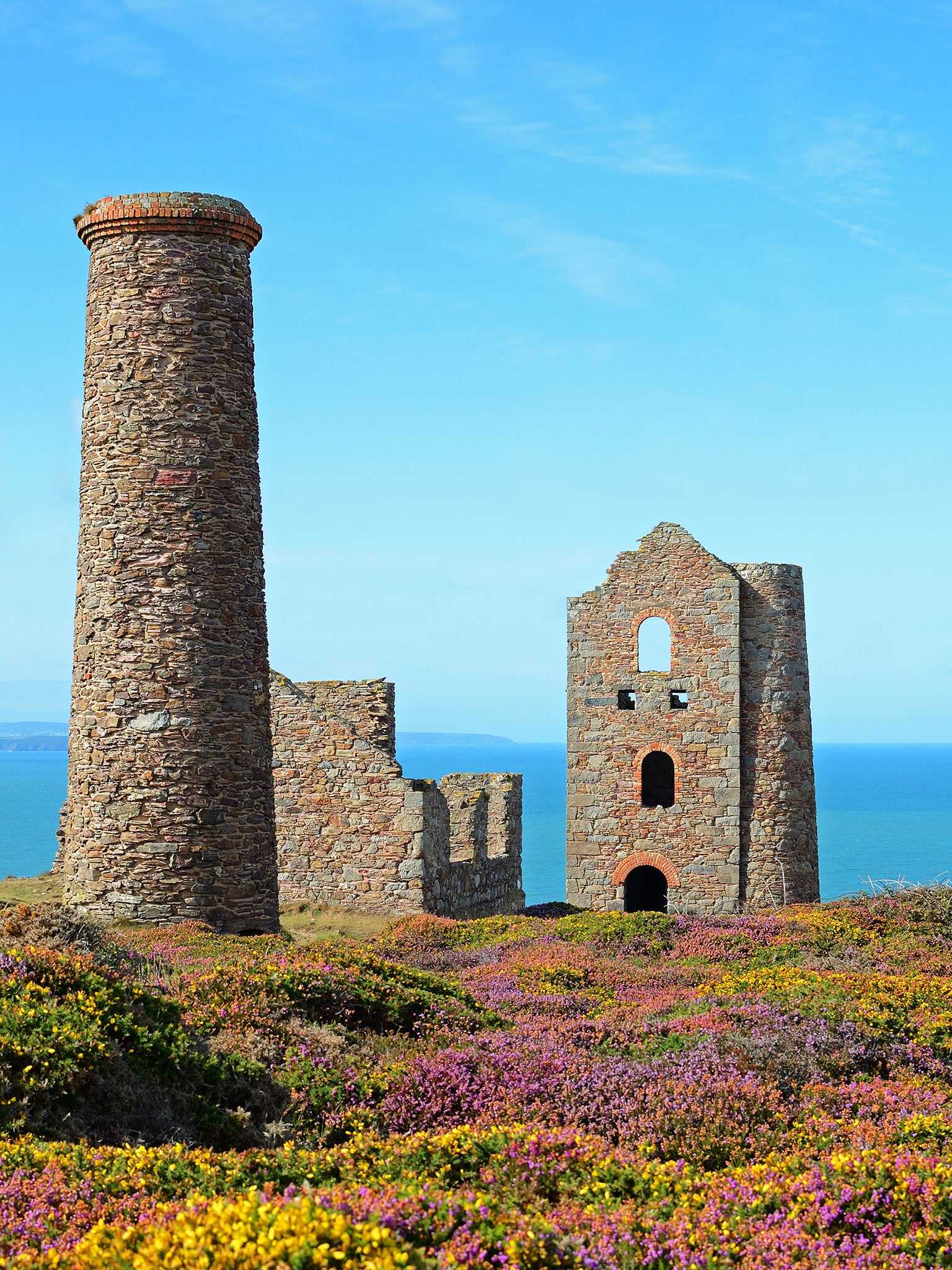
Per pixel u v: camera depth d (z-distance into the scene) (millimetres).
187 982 15312
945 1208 9664
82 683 23109
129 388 22969
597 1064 13734
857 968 21031
